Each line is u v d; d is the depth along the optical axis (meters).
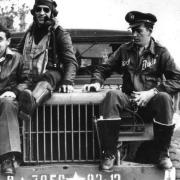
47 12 4.55
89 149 4.23
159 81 4.50
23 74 4.42
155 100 4.05
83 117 4.23
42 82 4.20
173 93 4.29
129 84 4.44
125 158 4.41
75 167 4.10
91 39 5.54
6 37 4.34
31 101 3.97
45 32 4.59
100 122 4.01
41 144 4.23
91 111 4.21
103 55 5.54
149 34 4.41
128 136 4.18
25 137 4.20
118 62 4.57
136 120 4.19
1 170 4.00
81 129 4.23
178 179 4.23
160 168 4.09
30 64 4.50
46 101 4.18
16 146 3.95
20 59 4.40
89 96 4.18
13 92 4.17
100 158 4.15
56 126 4.23
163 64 4.36
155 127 4.07
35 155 4.23
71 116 4.20
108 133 4.00
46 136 4.23
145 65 4.39
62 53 4.54
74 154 4.25
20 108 4.04
